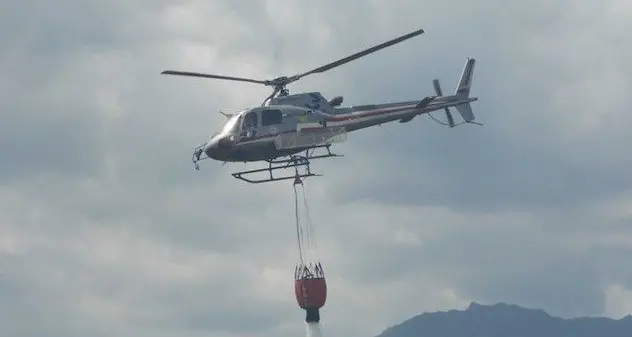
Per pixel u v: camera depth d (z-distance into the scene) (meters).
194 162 101.00
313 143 99.56
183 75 97.69
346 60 97.88
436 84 111.75
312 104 101.12
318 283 102.81
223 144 98.06
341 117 102.12
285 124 99.19
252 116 98.81
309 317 102.88
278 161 100.81
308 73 99.75
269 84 101.38
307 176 100.38
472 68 114.12
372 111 104.12
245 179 100.56
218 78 98.81
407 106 105.94
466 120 114.88
